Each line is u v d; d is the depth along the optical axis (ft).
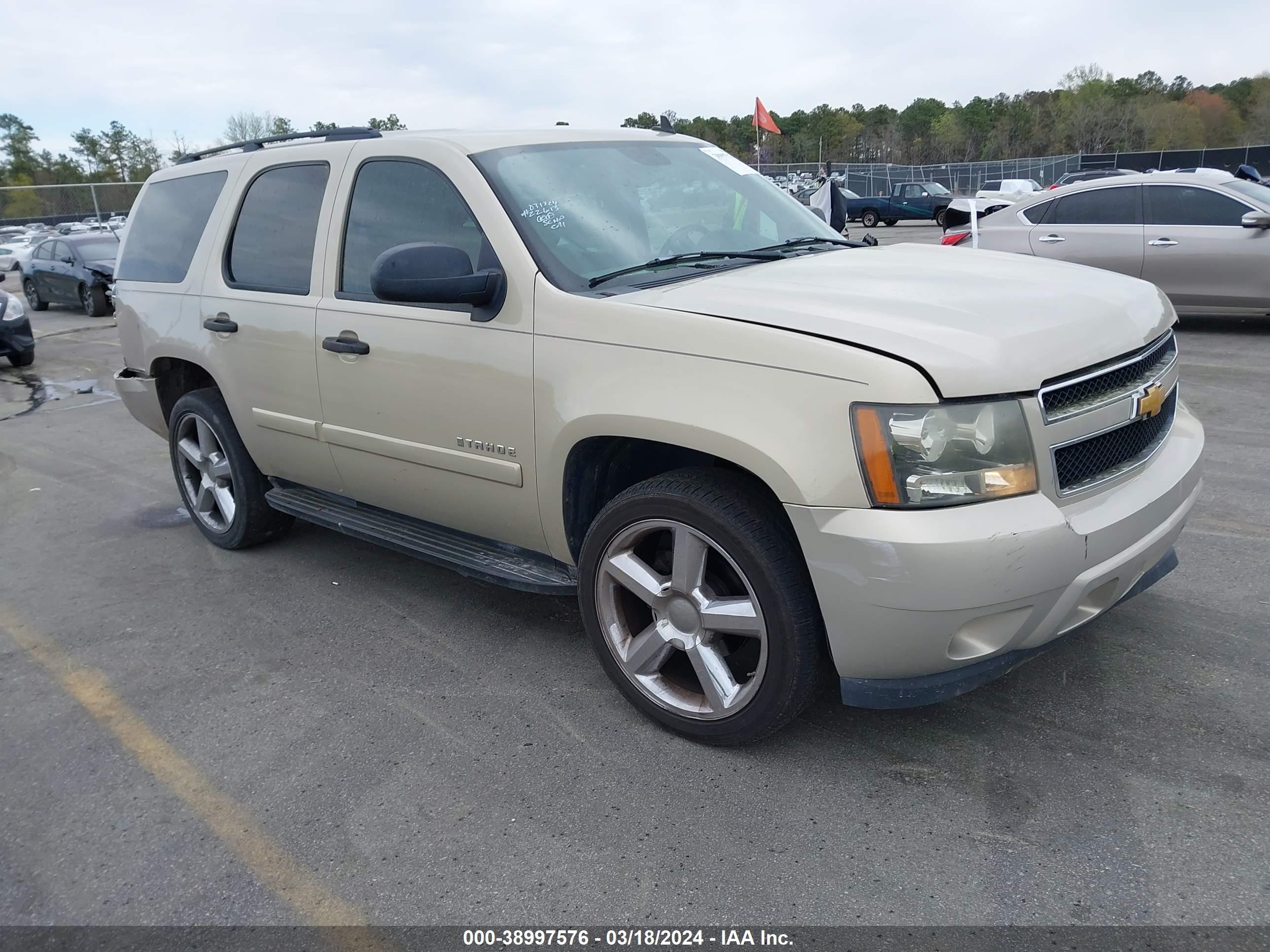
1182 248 30.30
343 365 11.99
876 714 10.07
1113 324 8.99
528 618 13.00
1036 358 8.05
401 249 9.68
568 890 7.84
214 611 13.79
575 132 12.39
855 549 7.86
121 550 16.57
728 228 12.03
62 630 13.47
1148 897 7.36
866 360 7.82
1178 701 9.92
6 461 23.29
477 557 11.60
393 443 11.71
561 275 10.00
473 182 10.75
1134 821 8.20
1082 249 32.01
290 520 16.05
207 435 15.58
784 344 8.20
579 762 9.59
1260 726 9.41
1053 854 7.88
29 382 34.81
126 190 110.83
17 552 16.78
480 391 10.44
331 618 13.32
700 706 9.63
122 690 11.65
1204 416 21.03
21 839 8.95
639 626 10.34
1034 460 7.94
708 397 8.52
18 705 11.47
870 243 13.16
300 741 10.28
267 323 13.07
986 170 134.21
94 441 24.86
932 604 7.76
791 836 8.30
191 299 14.60
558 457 9.82
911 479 7.72
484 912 7.68
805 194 93.09
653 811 8.76
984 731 9.62
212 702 11.22
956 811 8.48
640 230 11.12
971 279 9.96
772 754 9.48
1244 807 8.28
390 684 11.37
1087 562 8.14
